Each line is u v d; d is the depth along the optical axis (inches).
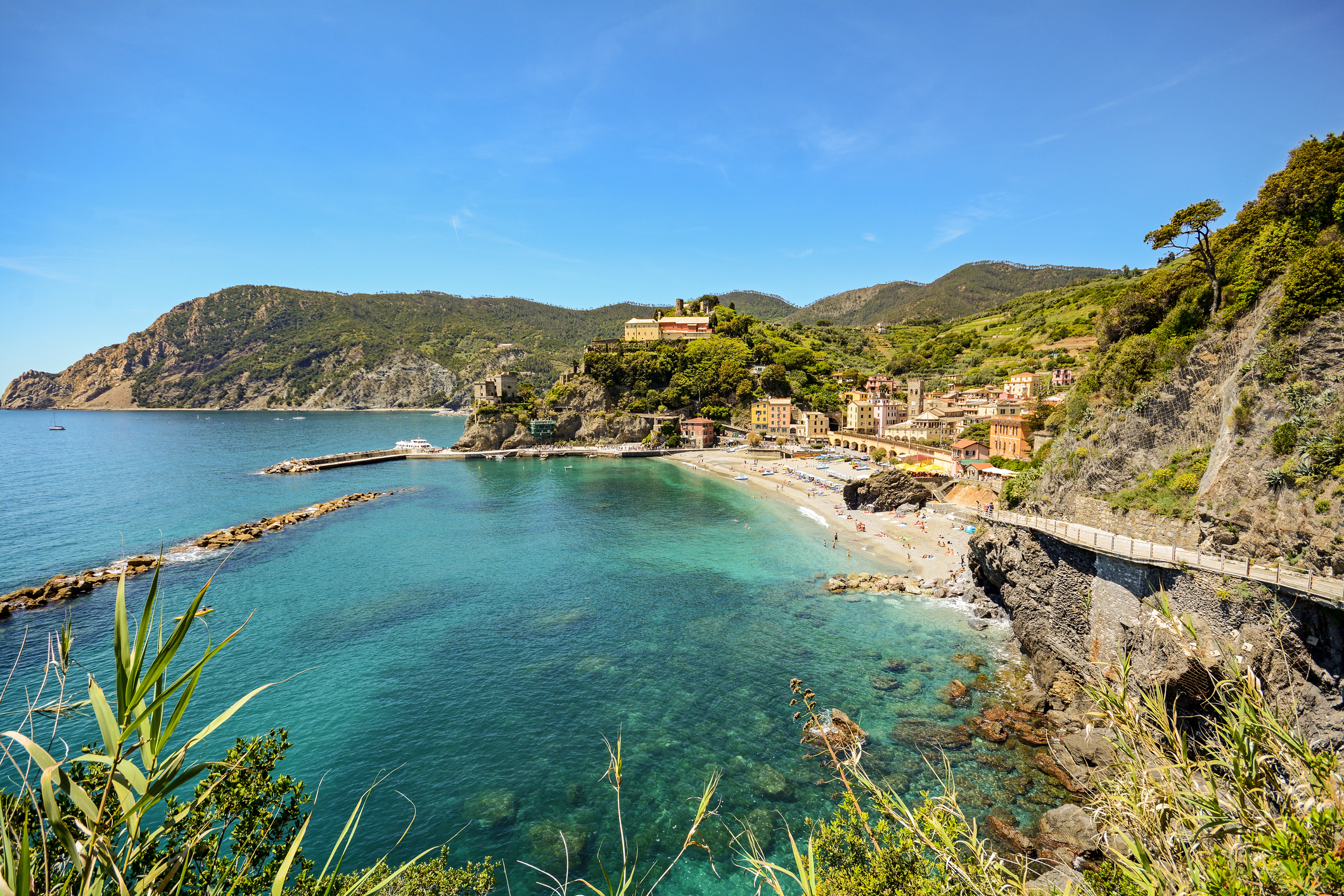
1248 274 1702.8
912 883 701.3
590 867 1176.8
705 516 4133.9
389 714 1669.5
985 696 1713.8
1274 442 1359.5
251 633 2191.2
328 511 4281.5
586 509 4387.3
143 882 248.5
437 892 1014.4
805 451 6663.4
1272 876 259.3
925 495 3971.5
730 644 2076.8
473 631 2204.7
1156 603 1360.7
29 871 195.2
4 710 1707.7
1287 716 299.6
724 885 1135.6
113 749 209.8
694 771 1427.2
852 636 2135.8
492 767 1454.2
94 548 3272.6
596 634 2174.0
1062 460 2117.4
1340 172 1646.2
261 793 690.8
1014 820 1243.2
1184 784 296.8
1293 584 1139.3
